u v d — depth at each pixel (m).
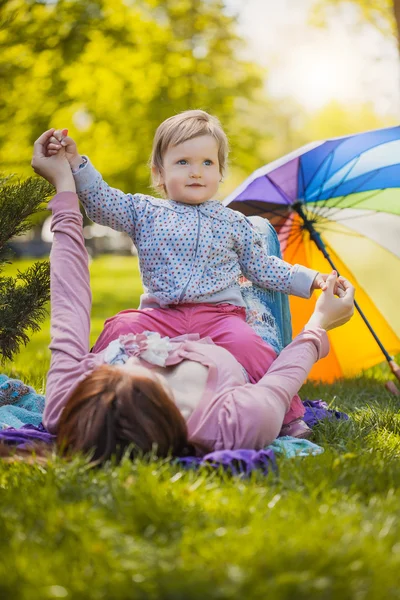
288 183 4.34
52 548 1.75
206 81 13.42
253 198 4.36
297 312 4.62
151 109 12.70
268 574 1.62
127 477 2.12
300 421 3.04
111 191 3.15
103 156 13.16
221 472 2.24
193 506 1.97
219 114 13.38
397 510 2.00
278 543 1.74
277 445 2.69
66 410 2.37
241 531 1.82
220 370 2.61
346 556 1.68
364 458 2.50
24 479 2.18
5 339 3.41
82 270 2.91
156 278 3.07
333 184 4.35
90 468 2.24
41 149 3.07
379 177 4.34
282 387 2.60
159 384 2.35
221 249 3.13
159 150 3.33
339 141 4.30
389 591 1.57
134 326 2.92
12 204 3.46
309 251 4.71
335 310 3.04
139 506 1.93
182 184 3.19
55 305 2.82
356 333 4.78
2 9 9.97
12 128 11.70
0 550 1.73
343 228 4.62
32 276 3.55
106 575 1.60
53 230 2.97
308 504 2.00
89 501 2.01
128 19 11.91
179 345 2.69
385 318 4.74
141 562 1.67
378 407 3.84
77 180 3.11
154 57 12.66
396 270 4.66
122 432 2.27
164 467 2.20
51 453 2.42
